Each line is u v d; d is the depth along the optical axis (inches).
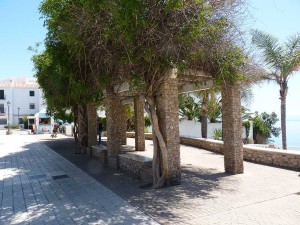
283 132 617.0
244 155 476.1
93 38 287.4
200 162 473.1
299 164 386.6
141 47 276.1
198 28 260.1
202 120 802.2
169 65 290.7
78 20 272.4
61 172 421.1
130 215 232.1
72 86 429.1
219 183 323.9
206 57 320.8
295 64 572.1
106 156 482.3
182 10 255.1
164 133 318.0
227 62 331.6
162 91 317.1
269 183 316.2
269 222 207.3
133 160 390.9
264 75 580.7
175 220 217.9
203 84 422.3
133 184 334.0
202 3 257.0
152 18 258.1
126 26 245.0
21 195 302.5
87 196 290.4
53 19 294.7
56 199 284.4
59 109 721.6
